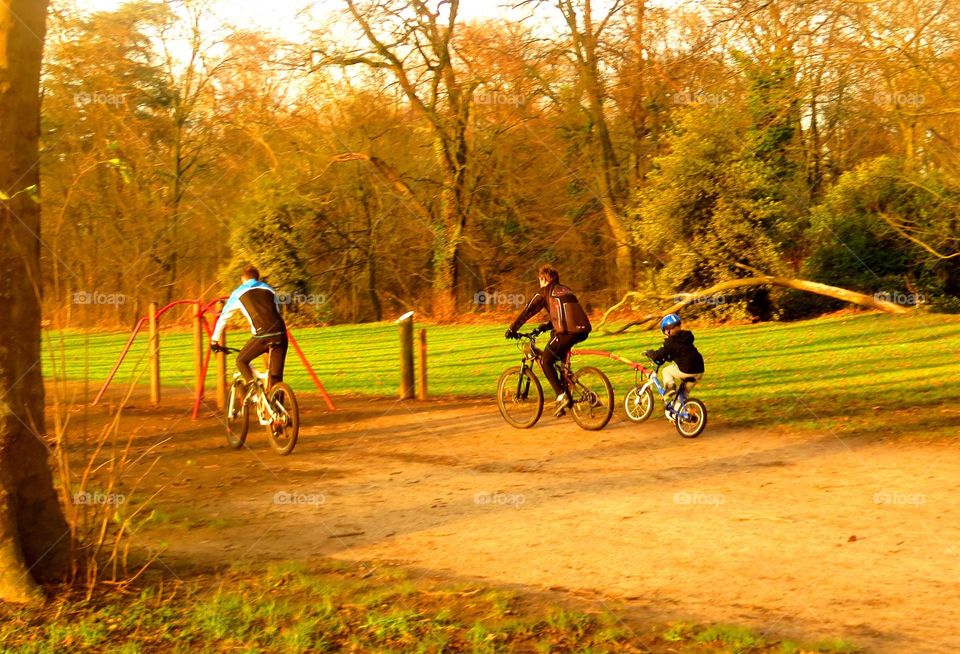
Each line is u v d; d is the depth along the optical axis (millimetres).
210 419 12781
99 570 5711
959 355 15492
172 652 4594
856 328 20391
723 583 5363
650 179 24578
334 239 33469
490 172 32094
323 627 4777
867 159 25859
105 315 29891
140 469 9266
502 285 32906
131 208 29719
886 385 12953
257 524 7082
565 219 32375
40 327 5555
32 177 5488
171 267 31875
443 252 31625
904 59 13406
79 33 23984
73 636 4770
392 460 9594
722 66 13312
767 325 22797
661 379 10586
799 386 13453
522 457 9523
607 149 30875
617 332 23078
